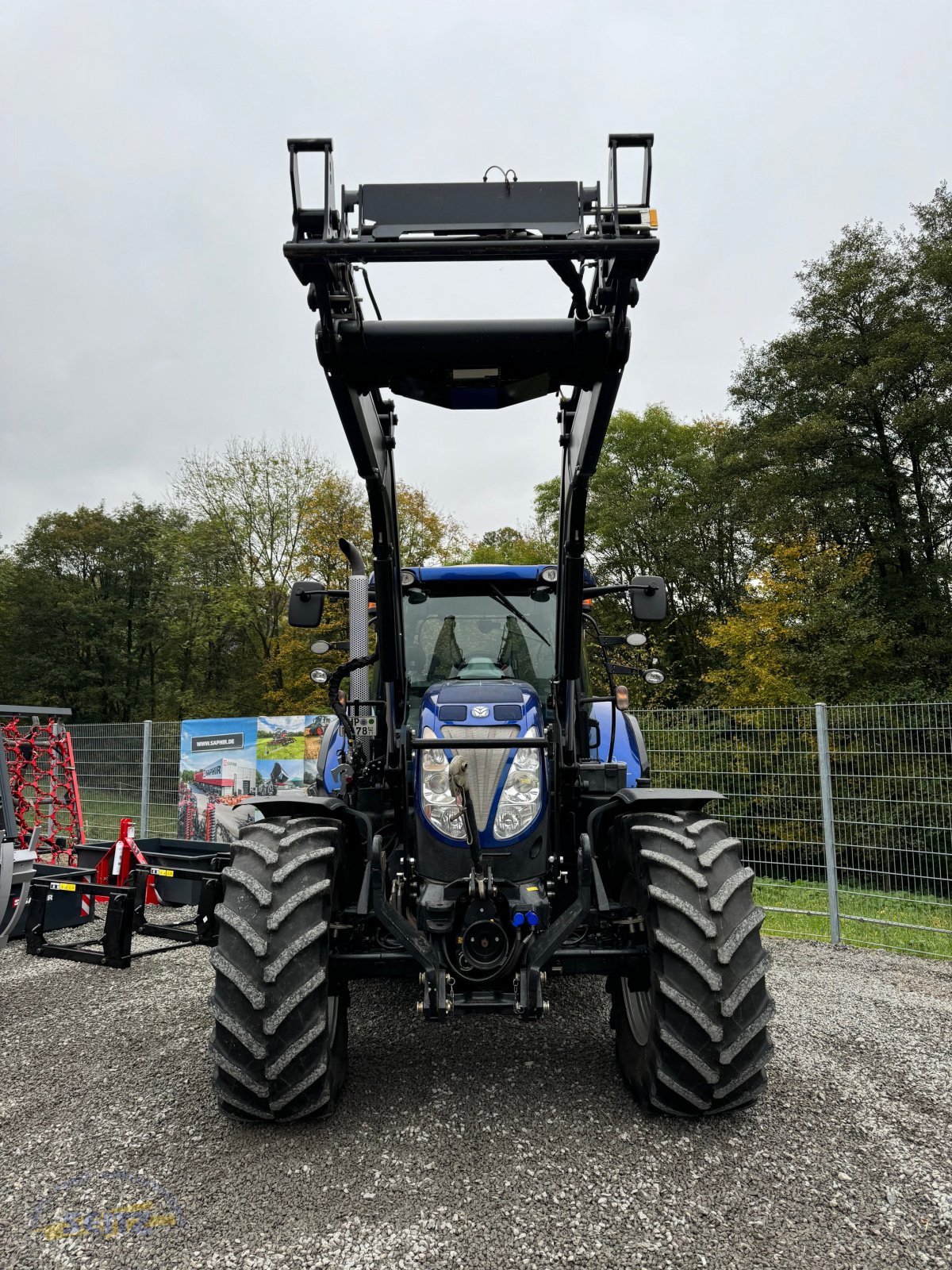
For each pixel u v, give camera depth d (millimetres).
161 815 9695
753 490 23734
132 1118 3059
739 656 19344
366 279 2920
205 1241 2271
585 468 3195
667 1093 2812
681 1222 2312
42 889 3992
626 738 5020
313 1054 2812
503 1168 2609
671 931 2820
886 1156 2668
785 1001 4426
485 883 3070
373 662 3760
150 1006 4527
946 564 21391
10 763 7910
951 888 5773
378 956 3070
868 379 21188
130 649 41188
